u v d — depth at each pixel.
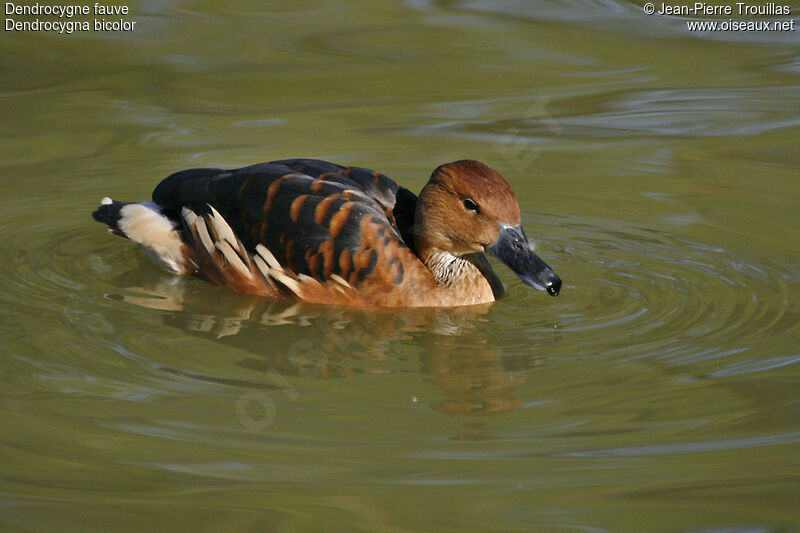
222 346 10.62
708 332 10.84
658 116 17.42
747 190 14.75
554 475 8.39
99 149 16.09
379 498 8.10
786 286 11.94
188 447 8.72
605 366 10.16
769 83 18.52
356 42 20.31
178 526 7.77
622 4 22.11
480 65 19.39
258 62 19.47
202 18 21.39
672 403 9.43
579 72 19.14
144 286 12.26
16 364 10.03
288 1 22.31
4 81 18.45
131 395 9.51
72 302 11.63
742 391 9.60
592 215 14.12
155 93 18.23
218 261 12.26
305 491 8.20
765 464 8.48
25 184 14.90
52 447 8.70
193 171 12.97
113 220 12.88
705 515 7.86
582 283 12.24
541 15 21.72
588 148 16.31
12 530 7.73
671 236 13.42
